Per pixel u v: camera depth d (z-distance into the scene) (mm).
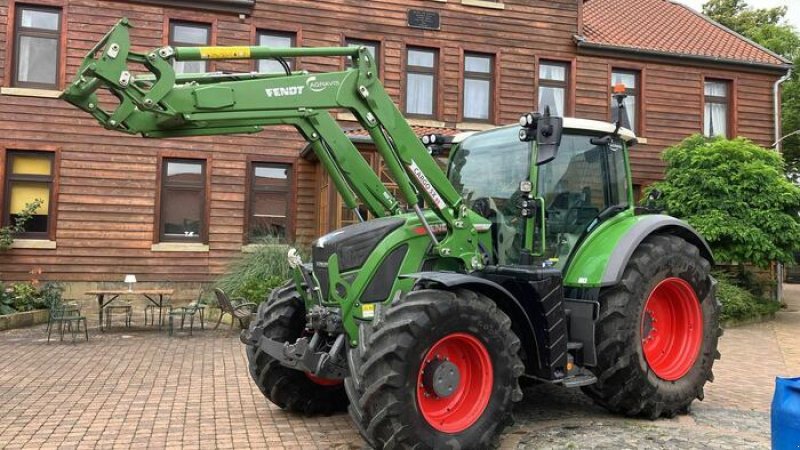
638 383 5203
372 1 14047
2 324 10188
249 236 13352
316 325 4809
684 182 13258
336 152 4914
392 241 4805
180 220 13172
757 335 11141
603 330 5191
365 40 14047
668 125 15898
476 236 5098
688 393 5488
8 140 12273
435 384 4254
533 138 4887
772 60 16625
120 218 12695
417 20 14266
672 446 4590
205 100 4164
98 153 12633
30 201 12523
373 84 4762
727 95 16594
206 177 13148
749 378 7383
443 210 4934
